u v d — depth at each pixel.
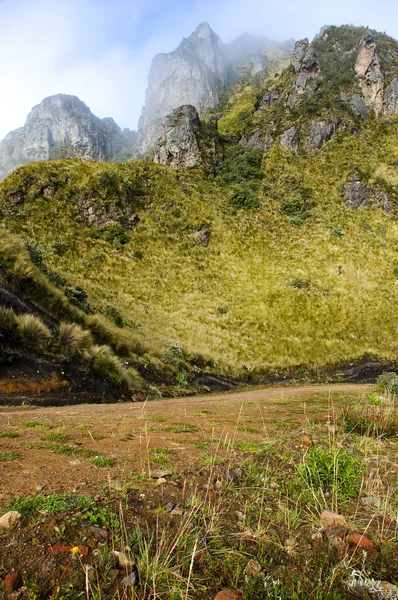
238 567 1.84
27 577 1.58
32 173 35.56
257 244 39.03
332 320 31.64
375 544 2.16
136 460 3.38
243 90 132.88
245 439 4.71
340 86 61.72
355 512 2.51
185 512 2.18
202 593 1.67
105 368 12.12
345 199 45.19
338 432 5.22
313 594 1.71
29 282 13.21
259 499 2.72
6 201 32.97
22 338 10.04
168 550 1.87
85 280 27.61
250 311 31.16
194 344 24.50
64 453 3.48
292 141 52.62
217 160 52.34
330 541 2.16
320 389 16.50
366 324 31.67
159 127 159.00
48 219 32.72
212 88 164.38
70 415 6.44
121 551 1.80
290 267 36.66
